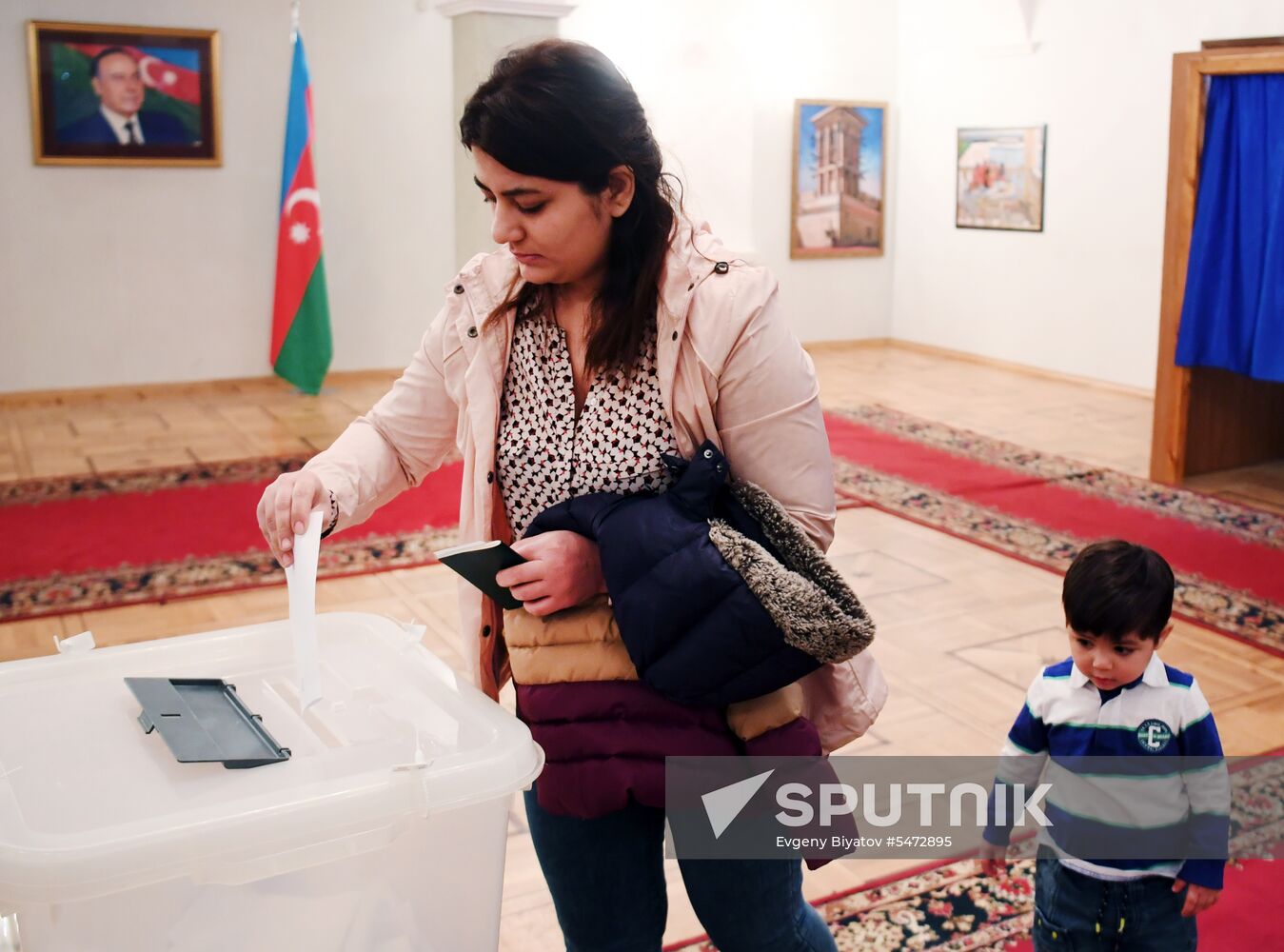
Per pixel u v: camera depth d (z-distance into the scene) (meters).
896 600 4.59
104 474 6.46
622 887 1.64
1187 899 1.95
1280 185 5.66
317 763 1.23
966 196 10.05
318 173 8.85
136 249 8.44
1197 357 6.14
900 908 2.61
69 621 4.39
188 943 1.12
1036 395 8.77
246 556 5.13
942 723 3.52
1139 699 1.93
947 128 10.16
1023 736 2.07
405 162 9.10
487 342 1.62
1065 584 1.96
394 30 8.88
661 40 9.70
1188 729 1.92
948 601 4.59
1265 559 5.09
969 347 10.23
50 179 8.14
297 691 1.44
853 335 10.96
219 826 1.10
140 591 4.70
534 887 2.69
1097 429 7.65
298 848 1.13
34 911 1.07
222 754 1.23
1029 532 5.47
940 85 10.16
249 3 8.41
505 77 1.40
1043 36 9.15
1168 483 6.34
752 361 1.50
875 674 1.68
